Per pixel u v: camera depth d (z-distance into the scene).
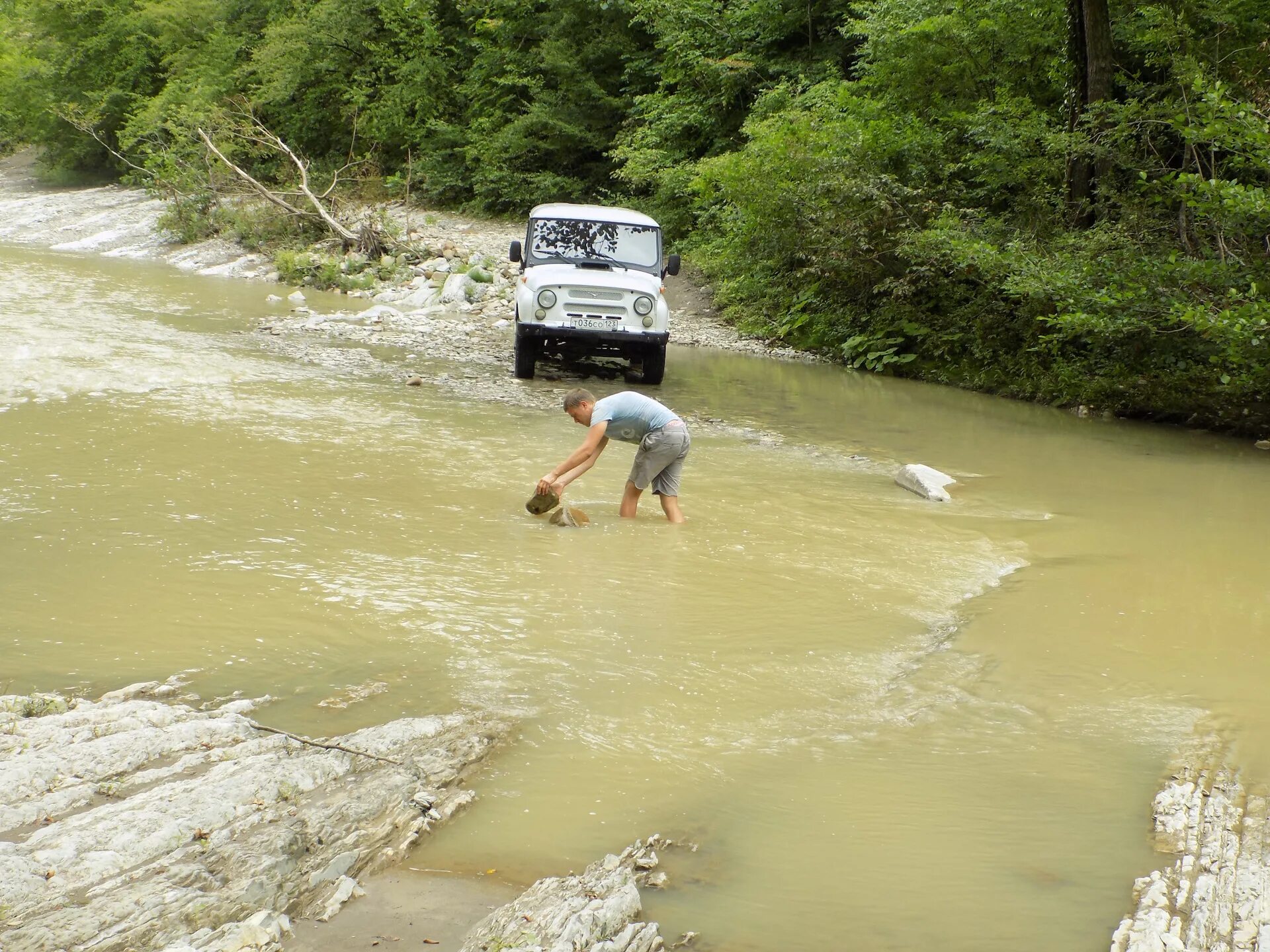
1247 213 11.20
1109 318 12.15
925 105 18.73
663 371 12.91
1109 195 14.42
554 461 8.48
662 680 4.53
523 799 3.56
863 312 16.92
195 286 20.05
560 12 30.70
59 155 40.62
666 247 24.08
